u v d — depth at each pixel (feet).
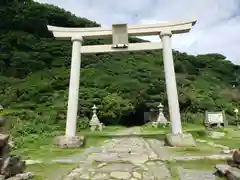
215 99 83.66
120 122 83.30
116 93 82.94
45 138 32.76
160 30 30.42
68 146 25.63
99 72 97.19
